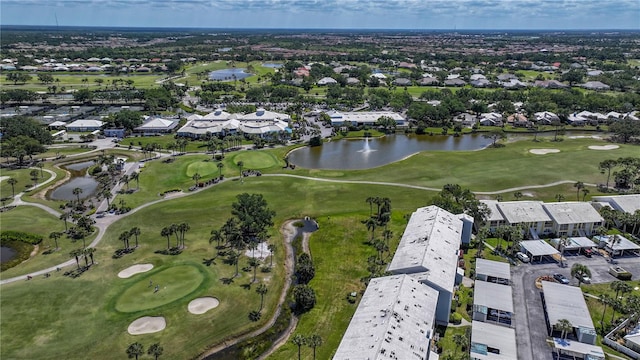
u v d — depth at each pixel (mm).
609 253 116875
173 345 83812
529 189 160625
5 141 195750
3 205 147000
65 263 111625
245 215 122062
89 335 86125
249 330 88812
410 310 80312
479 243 115812
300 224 136000
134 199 152375
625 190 158625
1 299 96562
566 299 91500
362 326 77688
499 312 90500
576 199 151250
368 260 110312
